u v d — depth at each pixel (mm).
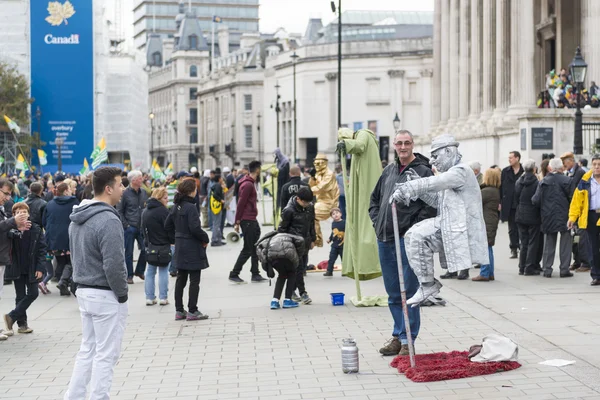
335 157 105188
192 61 179000
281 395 9234
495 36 44844
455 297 15102
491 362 9883
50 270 17578
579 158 26438
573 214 16219
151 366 10805
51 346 12336
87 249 8312
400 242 10422
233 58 161375
